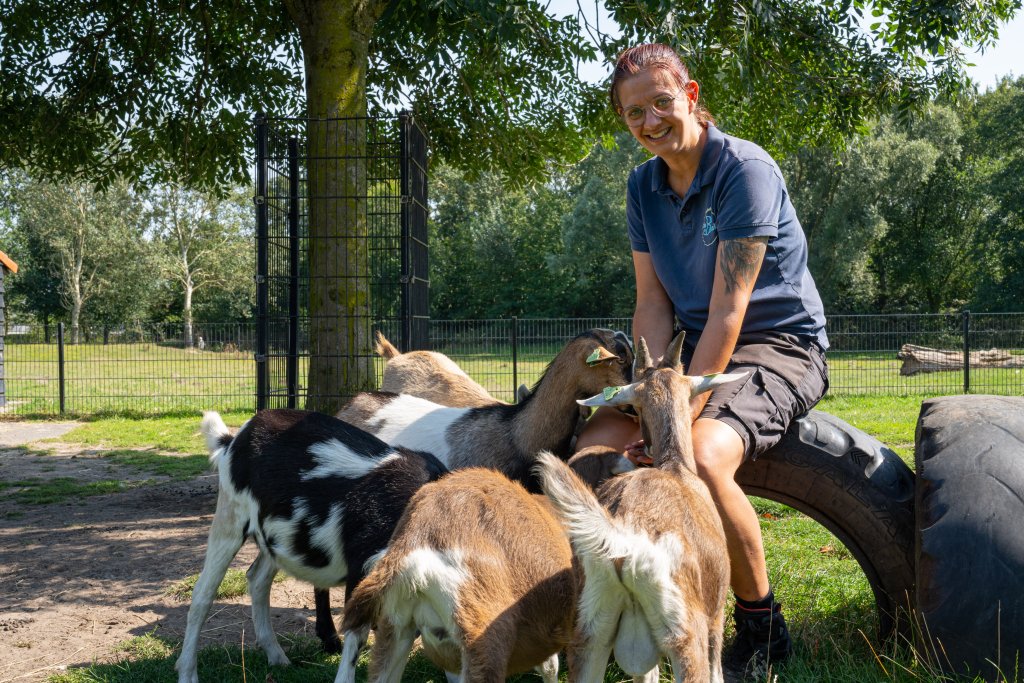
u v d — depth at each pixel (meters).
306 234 9.90
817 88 9.54
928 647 3.59
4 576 6.20
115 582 6.06
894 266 47.44
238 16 10.92
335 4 8.83
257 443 4.17
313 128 8.85
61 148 11.87
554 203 50.16
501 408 5.18
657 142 4.02
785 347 4.12
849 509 4.35
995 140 42.62
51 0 10.55
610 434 4.41
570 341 4.82
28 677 4.33
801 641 4.32
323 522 3.87
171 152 12.31
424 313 9.72
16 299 56.75
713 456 3.67
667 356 3.77
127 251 56.09
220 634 5.00
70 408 17.27
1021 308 39.34
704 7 8.76
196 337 19.50
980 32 9.42
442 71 11.18
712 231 4.03
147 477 10.19
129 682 4.21
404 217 8.60
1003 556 3.48
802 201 42.66
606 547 2.80
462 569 2.99
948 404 4.30
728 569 3.26
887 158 41.69
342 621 2.97
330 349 8.80
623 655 2.97
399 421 5.27
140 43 11.17
